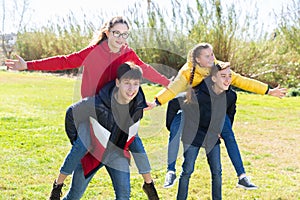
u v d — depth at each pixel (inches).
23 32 665.0
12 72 591.2
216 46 443.2
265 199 161.0
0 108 322.3
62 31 615.2
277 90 151.3
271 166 201.3
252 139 249.8
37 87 445.7
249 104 363.3
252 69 452.8
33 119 287.1
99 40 128.0
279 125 287.1
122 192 122.9
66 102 358.6
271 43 462.0
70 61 128.6
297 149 230.2
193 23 441.7
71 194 132.6
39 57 652.1
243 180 141.5
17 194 159.3
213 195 142.3
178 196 140.9
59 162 198.4
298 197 163.6
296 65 454.9
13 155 205.9
